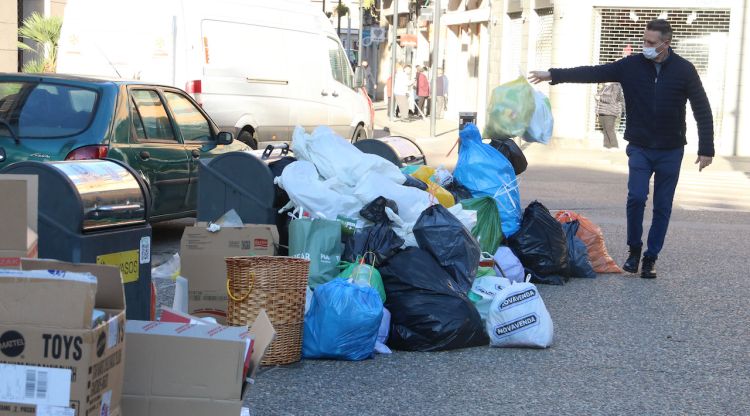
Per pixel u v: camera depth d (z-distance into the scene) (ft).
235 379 22.58
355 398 31.37
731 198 94.84
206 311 37.60
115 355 20.53
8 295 19.24
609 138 142.61
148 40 81.46
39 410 19.30
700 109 52.13
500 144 53.93
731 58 149.07
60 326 19.16
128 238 30.78
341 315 34.91
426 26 262.88
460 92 233.14
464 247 39.58
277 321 33.73
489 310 38.52
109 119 51.26
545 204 85.15
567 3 151.84
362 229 40.63
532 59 168.04
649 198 94.84
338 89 100.94
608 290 50.24
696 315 45.21
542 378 34.50
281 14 90.94
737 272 56.59
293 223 39.40
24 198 22.24
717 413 31.37
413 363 35.68
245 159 42.80
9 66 131.95
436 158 129.59
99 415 20.01
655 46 51.11
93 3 83.51
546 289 49.85
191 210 58.08
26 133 50.85
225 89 83.25
